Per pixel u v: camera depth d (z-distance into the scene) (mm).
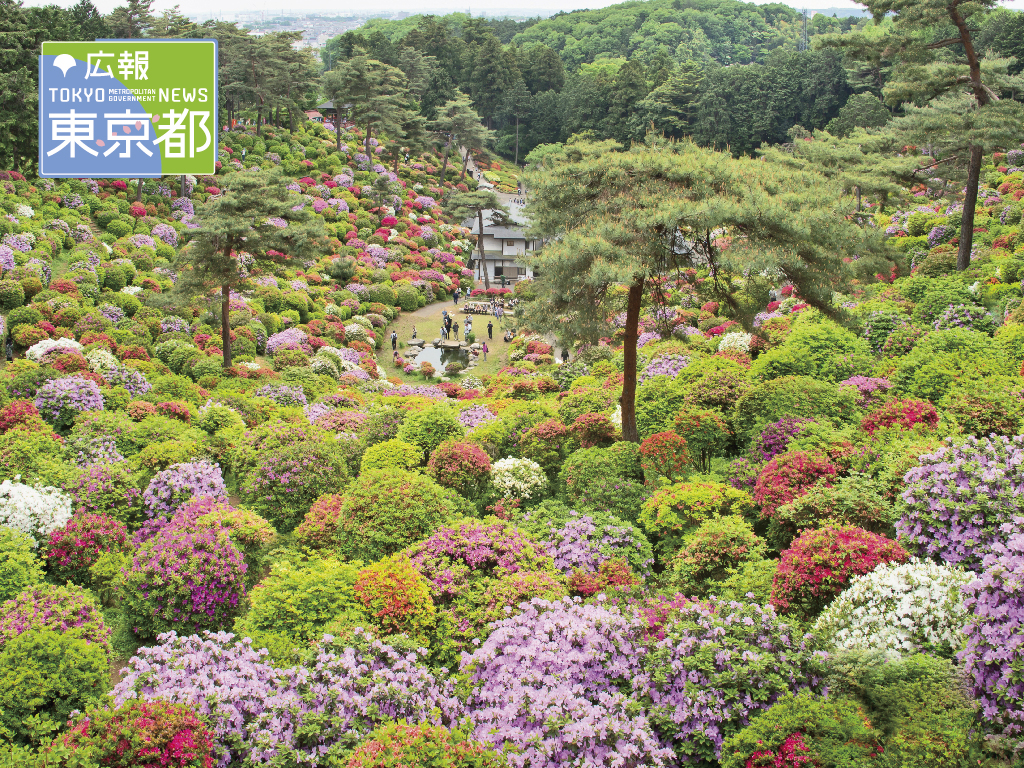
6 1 44812
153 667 7766
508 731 7246
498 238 72062
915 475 9820
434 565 10477
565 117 99750
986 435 12297
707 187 15109
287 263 29484
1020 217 33562
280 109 81812
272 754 7012
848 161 31172
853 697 7219
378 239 60125
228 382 26156
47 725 7453
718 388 16516
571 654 8062
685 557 10539
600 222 15023
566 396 22016
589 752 7012
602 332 16641
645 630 8375
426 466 15086
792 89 83375
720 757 7129
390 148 85625
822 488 10828
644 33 156750
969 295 23609
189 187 53375
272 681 7852
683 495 11828
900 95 30438
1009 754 6371
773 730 6832
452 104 83812
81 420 17391
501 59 106062
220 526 11438
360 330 42594
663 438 14000
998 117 26250
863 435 13266
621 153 16094
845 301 27484
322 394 27344
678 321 26266
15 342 25156
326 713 7469
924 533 9492
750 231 15133
